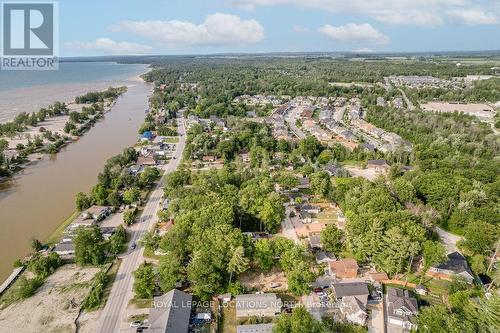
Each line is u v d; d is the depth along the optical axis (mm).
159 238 123938
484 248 120812
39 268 108312
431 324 82750
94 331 87562
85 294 100438
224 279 102062
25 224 141125
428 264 107438
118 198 154500
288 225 142875
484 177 172000
